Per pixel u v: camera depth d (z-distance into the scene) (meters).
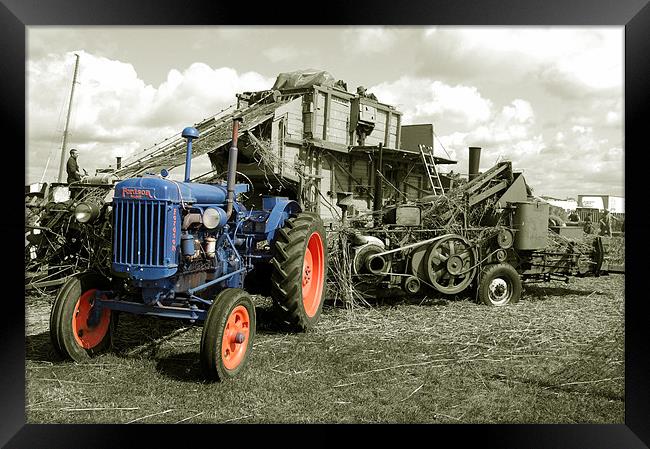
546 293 8.65
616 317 6.59
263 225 5.58
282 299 5.29
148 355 4.62
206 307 4.60
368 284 6.99
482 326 6.03
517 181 8.30
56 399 3.71
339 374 4.32
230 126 9.94
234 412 3.58
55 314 4.28
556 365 4.66
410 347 5.11
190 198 4.28
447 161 13.90
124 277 4.20
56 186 7.25
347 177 12.18
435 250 7.08
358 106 12.05
